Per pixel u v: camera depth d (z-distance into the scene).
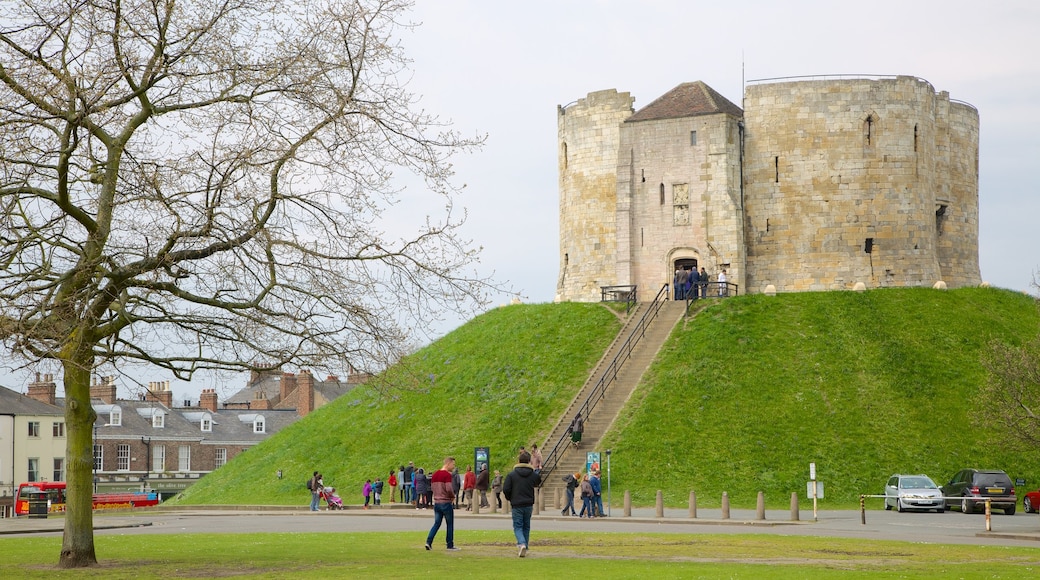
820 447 56.34
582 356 66.75
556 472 55.19
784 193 74.00
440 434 62.97
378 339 25.16
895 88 74.00
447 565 24.16
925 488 49.22
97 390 101.69
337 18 24.98
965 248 79.31
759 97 74.62
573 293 78.75
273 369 25.55
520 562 24.83
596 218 78.12
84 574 23.09
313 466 64.62
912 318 67.31
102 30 23.75
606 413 60.25
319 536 34.94
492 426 61.78
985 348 64.38
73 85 22.81
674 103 76.62
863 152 73.62
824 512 48.84
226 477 68.75
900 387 60.62
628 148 75.38
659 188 74.50
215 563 25.34
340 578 21.64
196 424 107.44
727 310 68.56
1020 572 22.84
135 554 28.03
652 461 55.69
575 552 27.89
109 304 24.89
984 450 56.28
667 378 62.31
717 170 73.19
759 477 54.25
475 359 70.56
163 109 24.66
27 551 30.11
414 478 55.41
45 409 88.38
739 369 62.53
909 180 73.81
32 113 24.34
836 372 62.00
